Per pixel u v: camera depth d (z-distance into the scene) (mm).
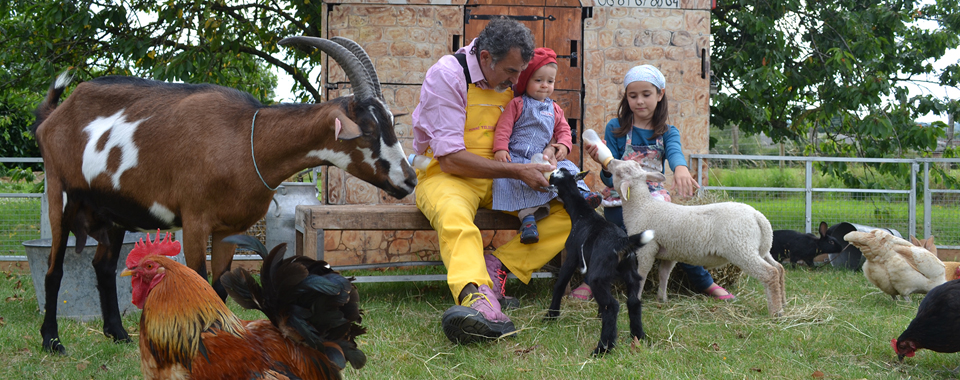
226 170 3455
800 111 10992
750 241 4246
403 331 3980
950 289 3154
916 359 3486
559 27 6930
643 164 4895
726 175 8430
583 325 4141
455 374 3240
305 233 4828
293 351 2355
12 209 7055
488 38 4035
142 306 2428
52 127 3682
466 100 4230
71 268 4406
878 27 10906
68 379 3193
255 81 11820
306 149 3570
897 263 4828
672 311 4516
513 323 4125
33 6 9320
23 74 9828
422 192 4445
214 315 2250
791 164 8656
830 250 6770
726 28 11211
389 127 3633
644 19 6992
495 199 4449
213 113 3566
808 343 3732
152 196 3543
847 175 10055
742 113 10383
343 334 2422
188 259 3502
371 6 6805
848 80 10055
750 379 3141
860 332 3928
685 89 7035
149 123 3527
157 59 9148
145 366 2309
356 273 6363
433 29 6852
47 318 3670
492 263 4719
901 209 7852
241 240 2318
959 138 12461
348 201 6781
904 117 10023
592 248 3771
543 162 4277
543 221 4578
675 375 3176
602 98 6977
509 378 3154
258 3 10633
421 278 4945
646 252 4438
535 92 4453
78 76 9422
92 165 3568
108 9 9070
